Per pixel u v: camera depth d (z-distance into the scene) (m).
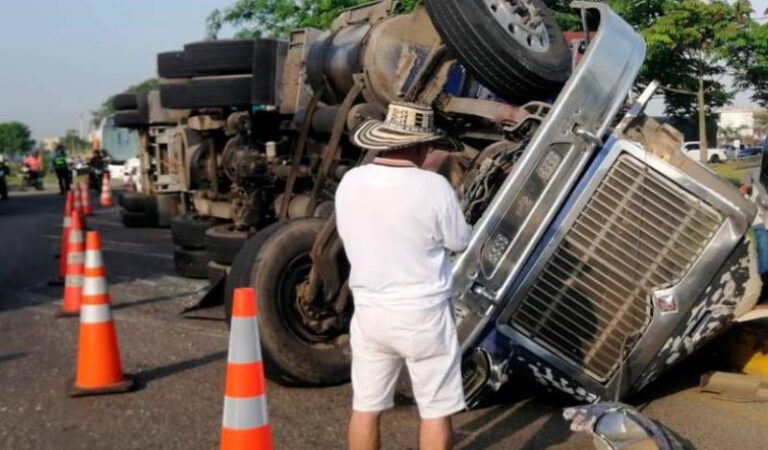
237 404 4.20
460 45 6.05
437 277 4.20
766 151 8.18
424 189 4.14
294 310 6.39
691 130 26.00
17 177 62.12
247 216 9.29
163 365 7.14
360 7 8.41
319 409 6.05
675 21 20.12
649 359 5.68
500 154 5.84
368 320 4.21
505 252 5.50
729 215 5.55
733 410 5.93
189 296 10.02
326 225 6.22
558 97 5.59
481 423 5.73
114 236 16.42
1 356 7.52
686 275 5.60
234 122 9.88
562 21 14.12
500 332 5.57
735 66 21.48
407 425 5.66
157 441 5.54
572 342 5.66
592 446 5.34
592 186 5.57
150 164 17.86
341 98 8.03
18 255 14.19
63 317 8.99
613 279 5.62
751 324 6.49
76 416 6.00
